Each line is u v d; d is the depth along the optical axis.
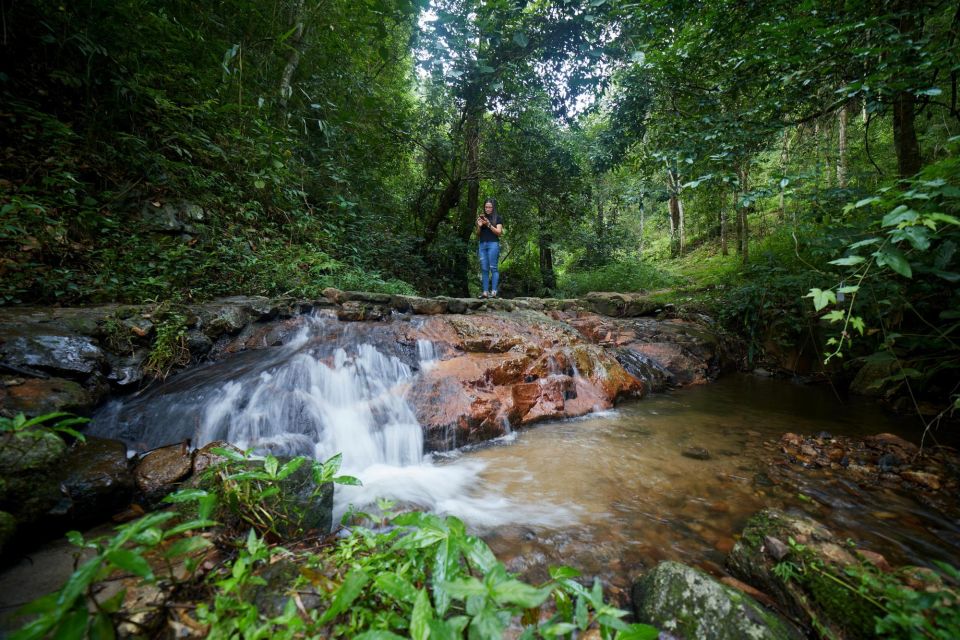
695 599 1.49
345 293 5.07
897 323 4.02
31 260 3.45
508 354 4.60
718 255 15.95
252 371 3.38
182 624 1.17
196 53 5.77
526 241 13.18
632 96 7.26
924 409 4.13
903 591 1.38
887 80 2.93
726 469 2.99
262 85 6.70
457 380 4.00
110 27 4.50
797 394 5.29
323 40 7.59
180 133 4.91
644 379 5.54
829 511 2.39
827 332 5.77
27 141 4.03
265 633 1.10
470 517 2.32
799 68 3.48
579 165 11.22
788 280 6.38
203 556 1.50
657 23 4.13
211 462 2.23
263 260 5.05
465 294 10.97
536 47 7.45
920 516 2.32
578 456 3.27
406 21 7.54
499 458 3.24
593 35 6.84
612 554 1.99
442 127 10.84
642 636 1.03
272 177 5.60
